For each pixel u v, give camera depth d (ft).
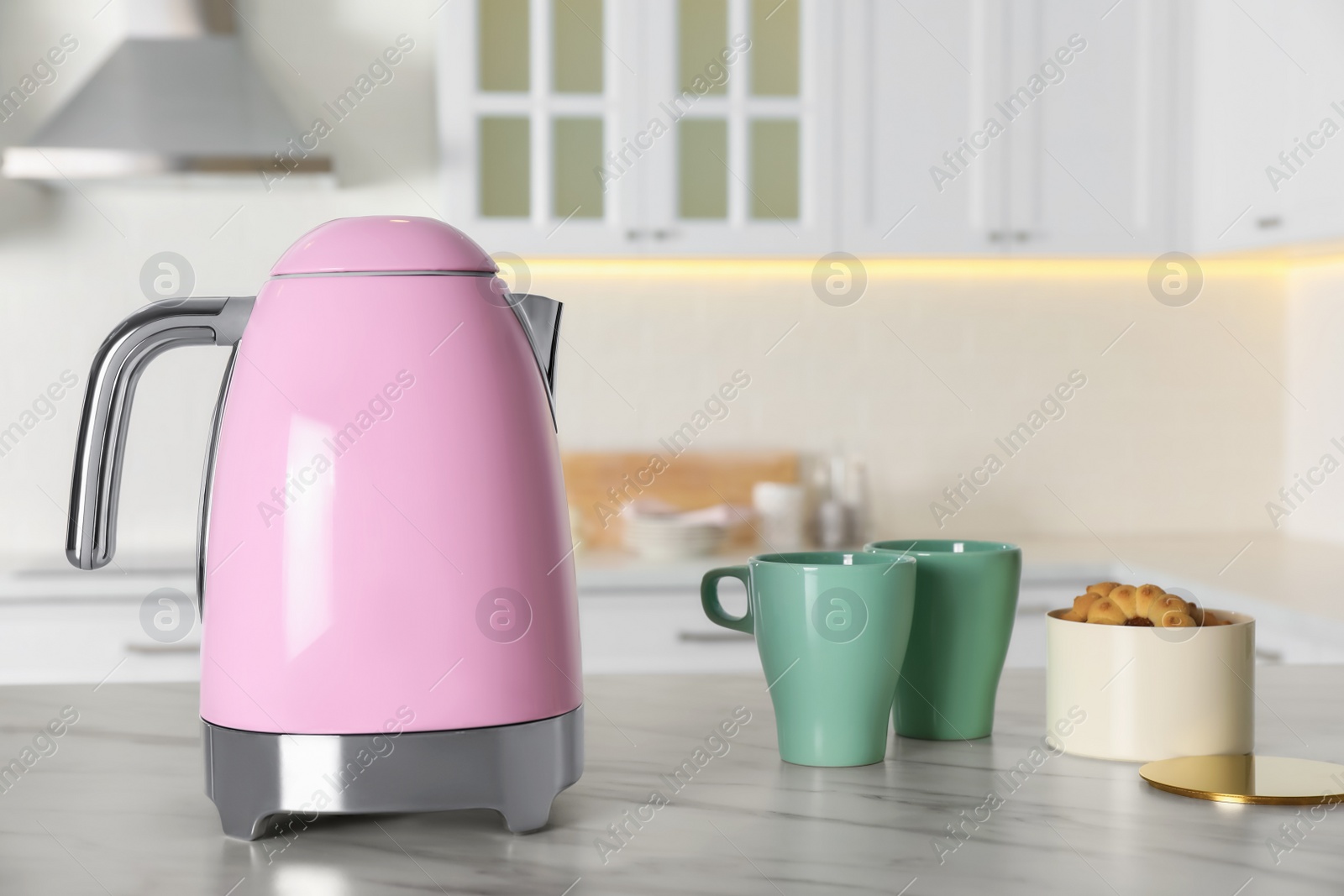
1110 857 1.73
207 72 7.36
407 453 1.86
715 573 2.37
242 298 2.04
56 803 2.06
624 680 3.10
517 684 1.88
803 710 2.22
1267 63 7.00
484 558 1.88
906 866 1.70
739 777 2.16
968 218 7.55
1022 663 6.92
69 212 7.98
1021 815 1.92
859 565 2.20
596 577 6.69
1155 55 7.60
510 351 1.98
